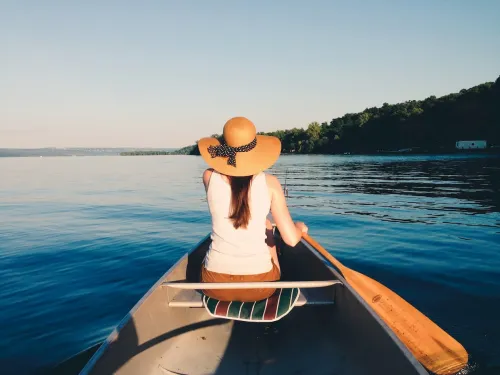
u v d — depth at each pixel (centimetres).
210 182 188
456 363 243
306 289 246
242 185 183
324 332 233
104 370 155
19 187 1861
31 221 865
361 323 196
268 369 204
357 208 970
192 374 200
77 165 5238
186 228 773
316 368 203
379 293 267
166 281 225
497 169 2405
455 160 3753
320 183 1762
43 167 4544
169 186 1875
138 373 184
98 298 391
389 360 166
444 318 317
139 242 642
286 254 339
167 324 220
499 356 259
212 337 231
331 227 721
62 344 297
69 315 350
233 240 189
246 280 194
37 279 451
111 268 493
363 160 4412
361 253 523
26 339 305
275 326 241
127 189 1719
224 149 185
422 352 245
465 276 418
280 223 193
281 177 2186
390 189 1418
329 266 254
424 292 376
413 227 704
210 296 206
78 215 948
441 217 804
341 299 221
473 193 1217
